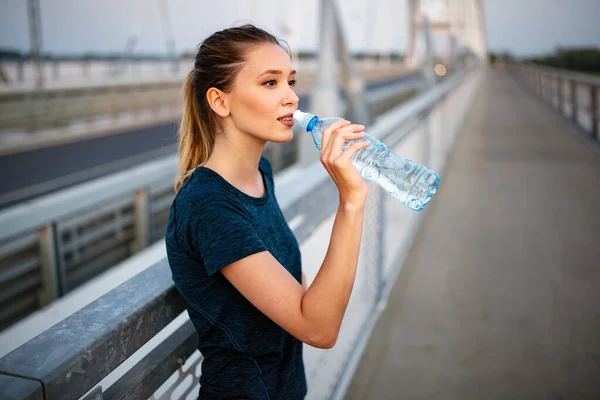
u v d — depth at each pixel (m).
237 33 1.13
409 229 4.38
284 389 1.23
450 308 3.19
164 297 1.06
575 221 4.89
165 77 20.42
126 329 0.92
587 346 2.75
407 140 4.01
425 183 1.40
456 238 4.47
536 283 3.54
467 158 8.20
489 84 32.50
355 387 2.41
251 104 1.12
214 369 1.17
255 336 1.14
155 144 12.35
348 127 1.04
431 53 11.19
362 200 1.03
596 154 8.31
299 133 6.07
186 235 1.03
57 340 0.83
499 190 6.11
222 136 1.17
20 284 3.42
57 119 12.26
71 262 3.87
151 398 1.12
